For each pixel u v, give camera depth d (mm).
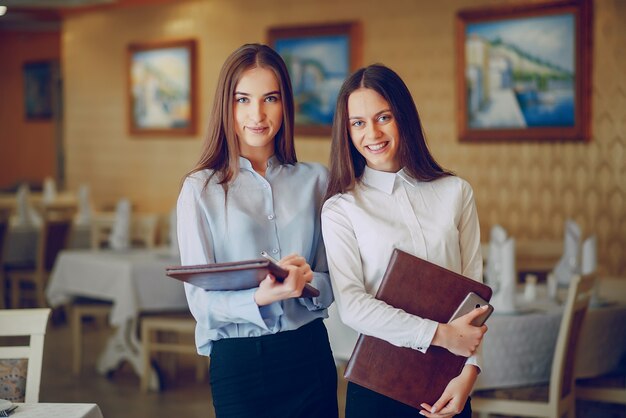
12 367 2803
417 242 2324
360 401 2320
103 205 10719
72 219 8102
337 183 2363
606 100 6762
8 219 8125
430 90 7875
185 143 10125
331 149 2391
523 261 6539
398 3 8055
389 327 2207
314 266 2436
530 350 3977
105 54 11031
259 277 2057
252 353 2264
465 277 2244
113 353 6062
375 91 2309
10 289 8453
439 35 7777
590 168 6887
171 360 6191
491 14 7309
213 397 2322
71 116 11570
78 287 6199
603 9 6727
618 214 6770
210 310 2215
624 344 4277
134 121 10656
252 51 2312
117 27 10836
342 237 2312
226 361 2275
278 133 2422
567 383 3957
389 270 2266
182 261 2318
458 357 2264
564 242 5523
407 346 2221
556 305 4402
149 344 5754
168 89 10195
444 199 2385
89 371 6285
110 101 11023
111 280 5852
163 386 5789
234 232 2289
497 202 7434
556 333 4031
